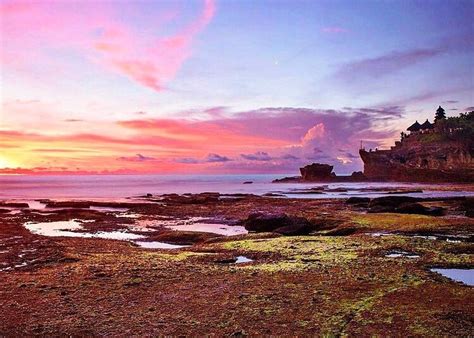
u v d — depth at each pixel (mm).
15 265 24688
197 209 68562
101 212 64625
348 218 44812
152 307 15602
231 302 15984
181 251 29438
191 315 14625
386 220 42250
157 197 105000
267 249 28203
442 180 178875
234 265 23359
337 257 24547
